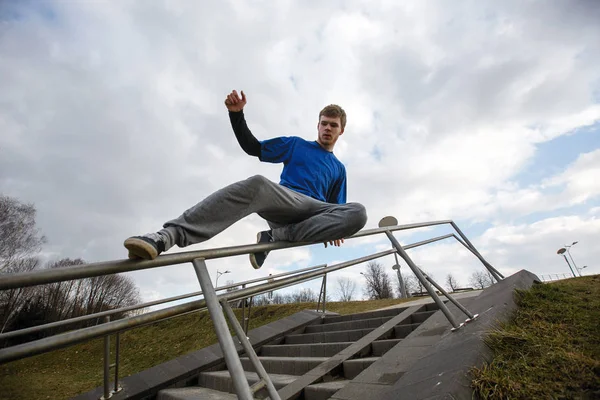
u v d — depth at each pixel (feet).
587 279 11.99
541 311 8.22
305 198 6.49
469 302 10.87
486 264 13.30
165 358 34.12
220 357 15.05
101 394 12.38
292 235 6.47
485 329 7.00
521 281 10.58
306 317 20.16
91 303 137.90
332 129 8.17
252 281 15.10
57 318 102.12
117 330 4.16
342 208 6.37
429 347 7.88
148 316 4.49
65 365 36.73
